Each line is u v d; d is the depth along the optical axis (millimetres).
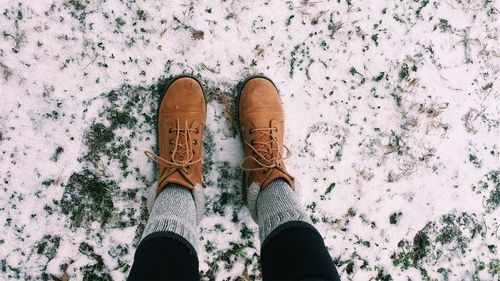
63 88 1368
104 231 1386
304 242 1031
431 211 1536
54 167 1364
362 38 1514
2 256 1338
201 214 1308
